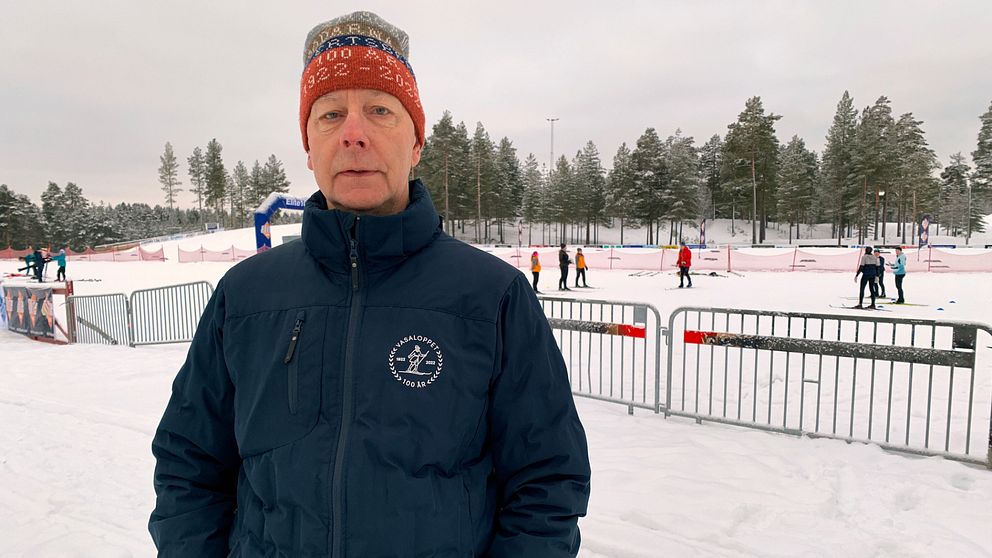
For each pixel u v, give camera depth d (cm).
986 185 6319
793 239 6506
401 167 128
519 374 118
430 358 110
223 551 128
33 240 7600
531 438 117
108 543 308
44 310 1136
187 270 2852
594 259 3381
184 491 130
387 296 117
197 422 132
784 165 6519
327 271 123
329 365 111
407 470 105
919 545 288
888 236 6462
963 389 576
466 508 111
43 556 296
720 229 7131
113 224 8538
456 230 7375
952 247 3541
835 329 926
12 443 462
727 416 521
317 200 137
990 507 328
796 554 285
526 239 7400
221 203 9556
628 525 315
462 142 6544
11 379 714
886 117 5894
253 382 118
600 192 6925
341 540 102
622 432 479
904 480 365
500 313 118
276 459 111
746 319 1035
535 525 112
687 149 7256
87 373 745
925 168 6600
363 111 125
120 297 1073
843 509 331
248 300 127
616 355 784
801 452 418
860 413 515
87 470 406
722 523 315
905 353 409
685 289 1797
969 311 1179
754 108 5759
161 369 764
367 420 107
